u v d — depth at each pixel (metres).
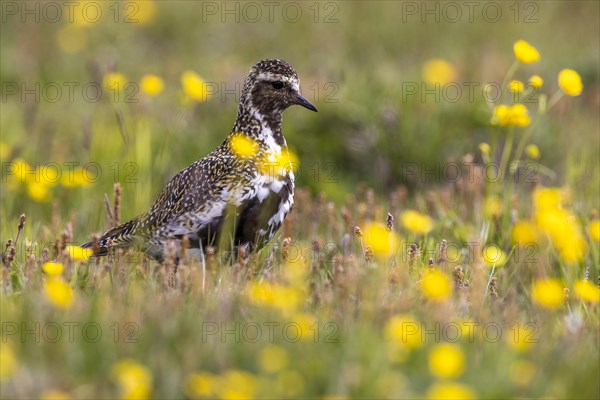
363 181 22.94
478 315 13.72
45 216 20.47
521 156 23.19
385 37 32.69
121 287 14.12
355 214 19.59
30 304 13.47
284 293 13.46
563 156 23.22
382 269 14.43
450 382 11.99
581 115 26.08
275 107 17.00
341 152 23.25
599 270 16.53
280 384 11.75
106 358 12.37
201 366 12.32
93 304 13.34
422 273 14.84
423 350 12.57
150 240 16.55
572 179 20.83
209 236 16.20
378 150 23.16
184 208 16.22
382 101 24.28
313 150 23.19
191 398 11.78
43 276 14.89
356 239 17.34
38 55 31.56
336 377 11.91
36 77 29.88
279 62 17.06
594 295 14.21
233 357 12.45
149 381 11.77
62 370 12.18
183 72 29.95
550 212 15.41
